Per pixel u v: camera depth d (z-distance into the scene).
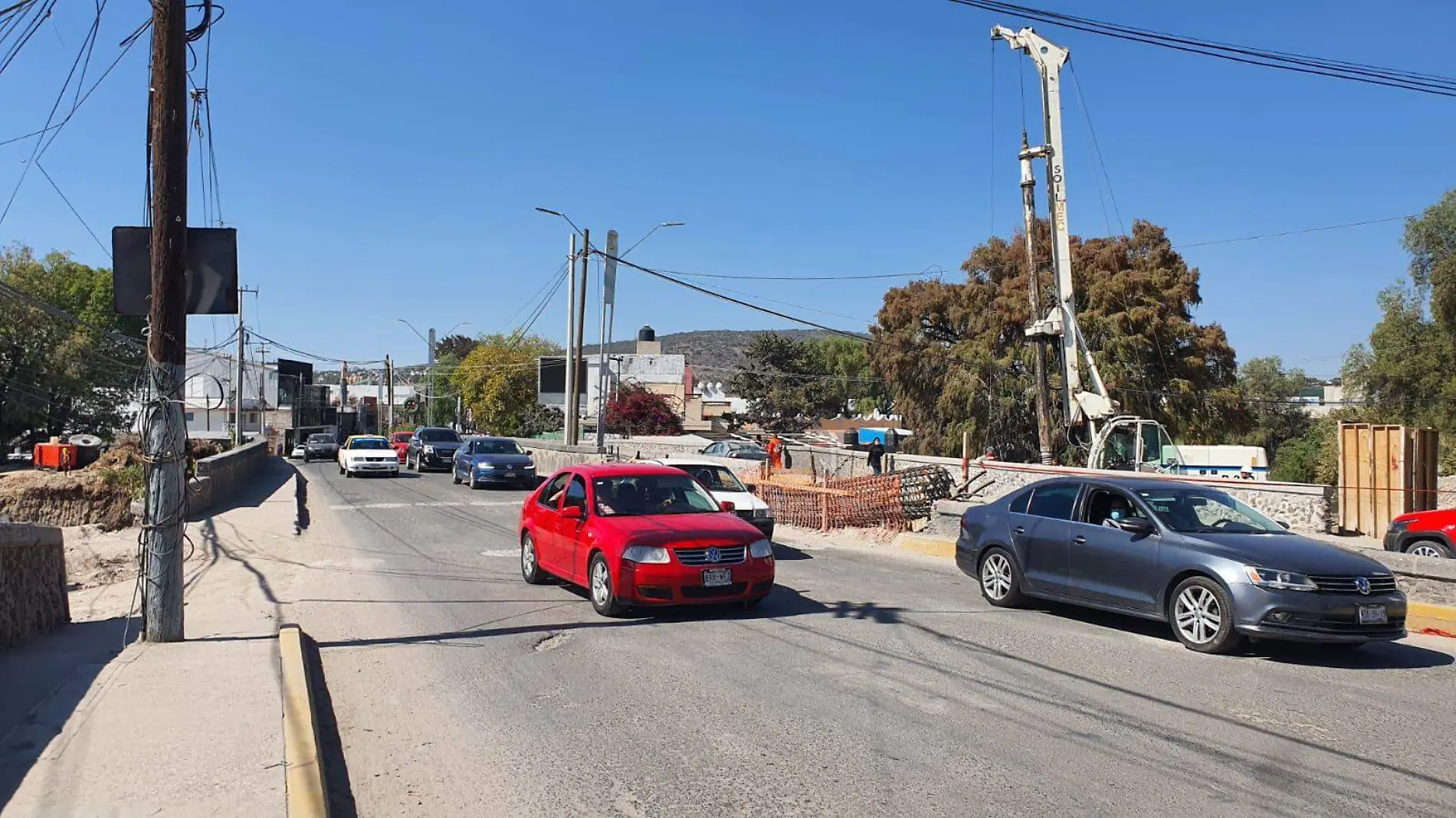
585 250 37.66
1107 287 38.72
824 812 4.97
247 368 74.69
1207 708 6.82
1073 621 10.00
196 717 6.26
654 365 82.81
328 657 8.49
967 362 41.25
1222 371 40.06
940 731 6.25
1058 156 23.73
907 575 13.42
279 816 4.69
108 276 60.19
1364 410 36.53
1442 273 31.94
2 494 17.55
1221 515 9.49
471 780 5.50
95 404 53.56
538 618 10.17
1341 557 8.49
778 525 20.20
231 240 8.52
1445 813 4.96
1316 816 4.91
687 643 8.89
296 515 21.09
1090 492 10.09
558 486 12.31
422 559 15.12
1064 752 5.86
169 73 8.16
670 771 5.57
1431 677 7.82
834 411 81.69
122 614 10.90
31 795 4.93
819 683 7.43
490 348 76.75
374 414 117.62
